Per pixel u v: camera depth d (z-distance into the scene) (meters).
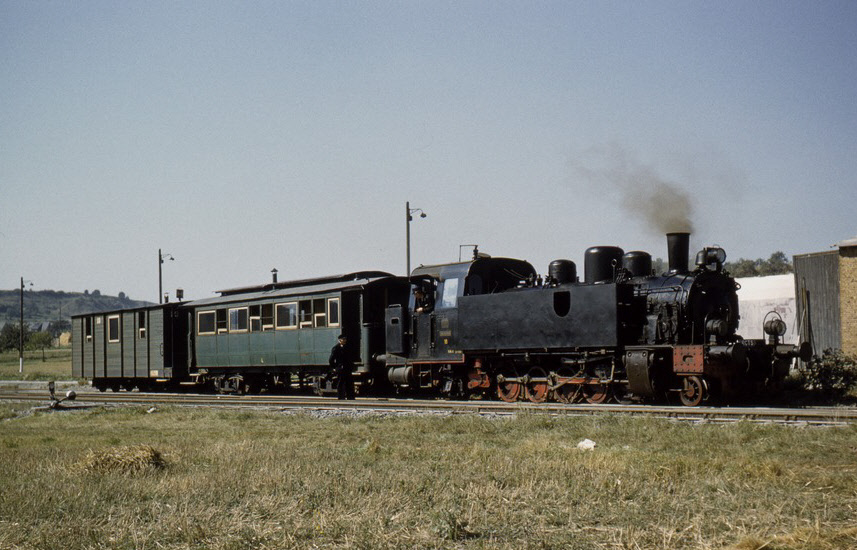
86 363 36.12
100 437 16.47
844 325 24.97
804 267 27.45
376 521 7.84
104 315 35.06
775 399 19.73
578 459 11.27
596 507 8.38
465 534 7.42
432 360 23.64
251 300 28.55
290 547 7.12
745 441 12.99
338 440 14.98
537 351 21.08
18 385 41.56
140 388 34.53
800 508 7.95
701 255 20.02
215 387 30.59
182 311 32.41
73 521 8.25
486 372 22.55
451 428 16.03
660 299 19.53
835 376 21.48
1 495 9.54
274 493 9.38
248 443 14.09
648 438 13.77
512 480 9.82
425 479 9.92
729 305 19.98
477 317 22.39
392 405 20.31
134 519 8.23
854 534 6.91
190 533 7.59
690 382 18.67
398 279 25.52
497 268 24.06
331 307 25.56
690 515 7.93
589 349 20.06
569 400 20.47
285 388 28.81
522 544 6.97
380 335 25.45
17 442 15.93
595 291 19.78
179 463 12.02
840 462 10.82
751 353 18.69
